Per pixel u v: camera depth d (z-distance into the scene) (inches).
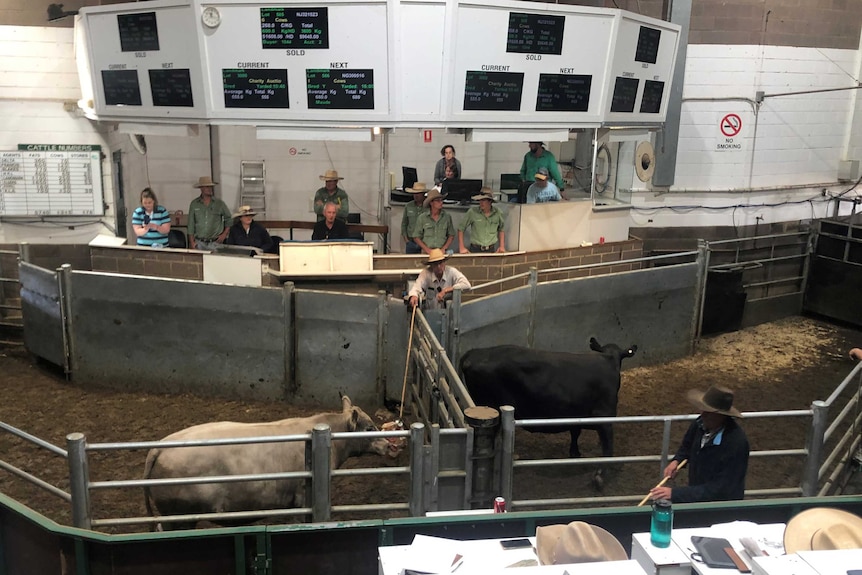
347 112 314.2
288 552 157.2
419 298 313.4
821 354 424.8
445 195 397.1
